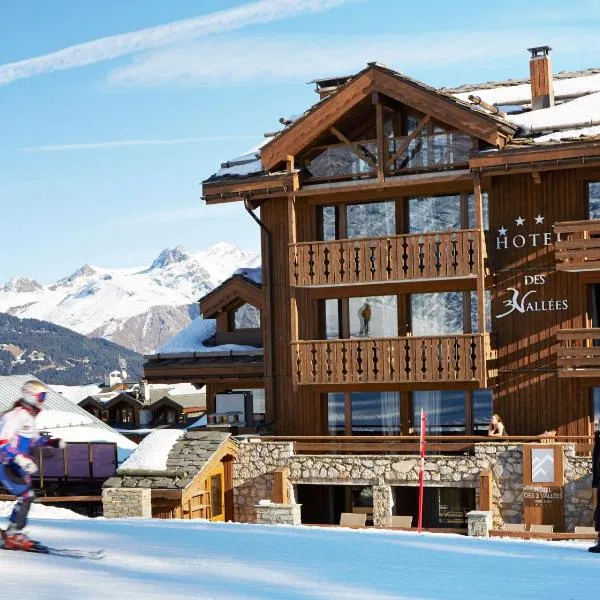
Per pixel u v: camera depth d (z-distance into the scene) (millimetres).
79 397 80500
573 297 25781
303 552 12453
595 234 25812
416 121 27672
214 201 28547
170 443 26453
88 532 13930
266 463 26891
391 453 27156
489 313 26688
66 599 7812
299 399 28641
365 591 9344
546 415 25984
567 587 10141
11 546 10906
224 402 30125
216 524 16828
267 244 29047
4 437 10656
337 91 26984
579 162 24766
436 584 10094
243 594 8664
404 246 26641
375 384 27422
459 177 26250
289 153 27625
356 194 27734
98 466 28344
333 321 28484
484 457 24859
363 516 24984
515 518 24500
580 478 23906
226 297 32688
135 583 8914
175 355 32500
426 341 26266
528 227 26188
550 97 28109
